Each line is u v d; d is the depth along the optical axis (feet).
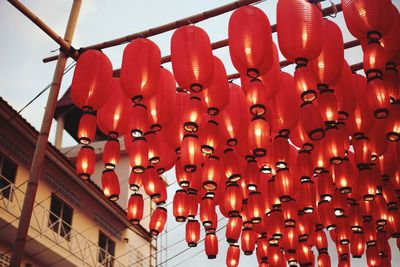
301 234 33.65
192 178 28.96
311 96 21.85
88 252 57.82
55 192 54.80
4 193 48.14
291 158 29.96
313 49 20.66
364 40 21.20
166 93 24.75
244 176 28.09
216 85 23.58
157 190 28.30
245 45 20.97
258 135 22.65
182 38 22.36
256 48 20.93
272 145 26.53
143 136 25.22
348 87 24.16
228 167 27.09
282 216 31.68
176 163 28.76
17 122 48.85
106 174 26.94
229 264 36.55
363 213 32.63
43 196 52.80
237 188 28.32
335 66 21.85
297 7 20.90
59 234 53.31
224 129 25.20
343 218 33.68
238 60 21.29
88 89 24.11
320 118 21.61
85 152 26.48
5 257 47.93
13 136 50.06
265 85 23.36
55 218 54.39
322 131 21.45
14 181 49.16
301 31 20.48
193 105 23.75
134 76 22.82
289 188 26.40
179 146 26.78
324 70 21.80
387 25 20.25
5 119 48.11
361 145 26.78
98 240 60.75
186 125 23.72
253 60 20.97
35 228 50.16
